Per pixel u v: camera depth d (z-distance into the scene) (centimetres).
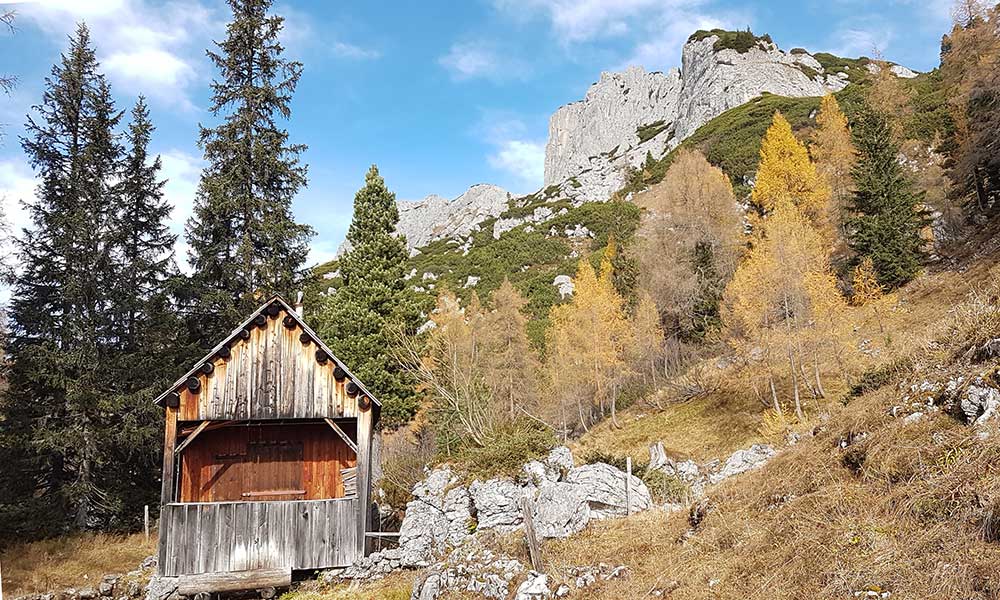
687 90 11594
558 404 4044
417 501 1652
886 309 2981
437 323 3206
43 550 1844
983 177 3619
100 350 2403
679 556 1075
